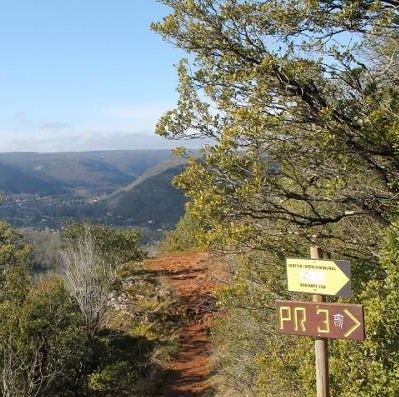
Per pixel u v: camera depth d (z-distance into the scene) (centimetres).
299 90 686
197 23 713
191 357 2172
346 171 684
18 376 1577
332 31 685
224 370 1574
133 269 2856
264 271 893
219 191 682
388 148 659
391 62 666
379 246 698
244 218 738
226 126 707
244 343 1235
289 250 770
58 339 1777
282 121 678
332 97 700
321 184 712
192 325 2453
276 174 702
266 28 704
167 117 738
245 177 677
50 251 4828
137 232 2684
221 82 726
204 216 696
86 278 2084
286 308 499
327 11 671
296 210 838
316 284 484
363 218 811
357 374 600
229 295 910
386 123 646
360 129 676
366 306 576
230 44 710
